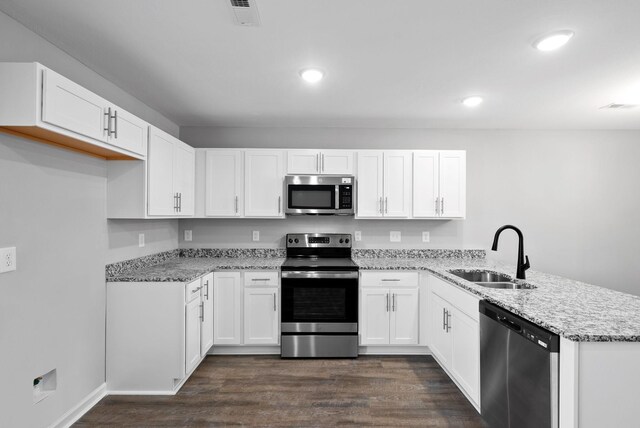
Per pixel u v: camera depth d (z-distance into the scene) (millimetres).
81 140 1881
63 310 2074
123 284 2508
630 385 1351
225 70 2373
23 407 1795
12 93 1553
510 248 3854
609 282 3875
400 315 3197
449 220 3846
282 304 3133
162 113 3338
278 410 2297
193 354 2688
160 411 2283
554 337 1441
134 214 2496
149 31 1878
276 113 3322
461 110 3215
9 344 1716
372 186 3492
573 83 2574
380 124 3688
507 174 3861
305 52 2113
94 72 2395
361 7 1652
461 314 2404
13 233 1735
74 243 2166
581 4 1618
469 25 1804
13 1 1607
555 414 1438
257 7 1654
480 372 2092
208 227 3791
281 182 3477
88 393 2311
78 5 1641
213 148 3590
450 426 2129
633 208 3891
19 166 1764
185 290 2535
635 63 2238
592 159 3879
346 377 2771
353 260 3619
